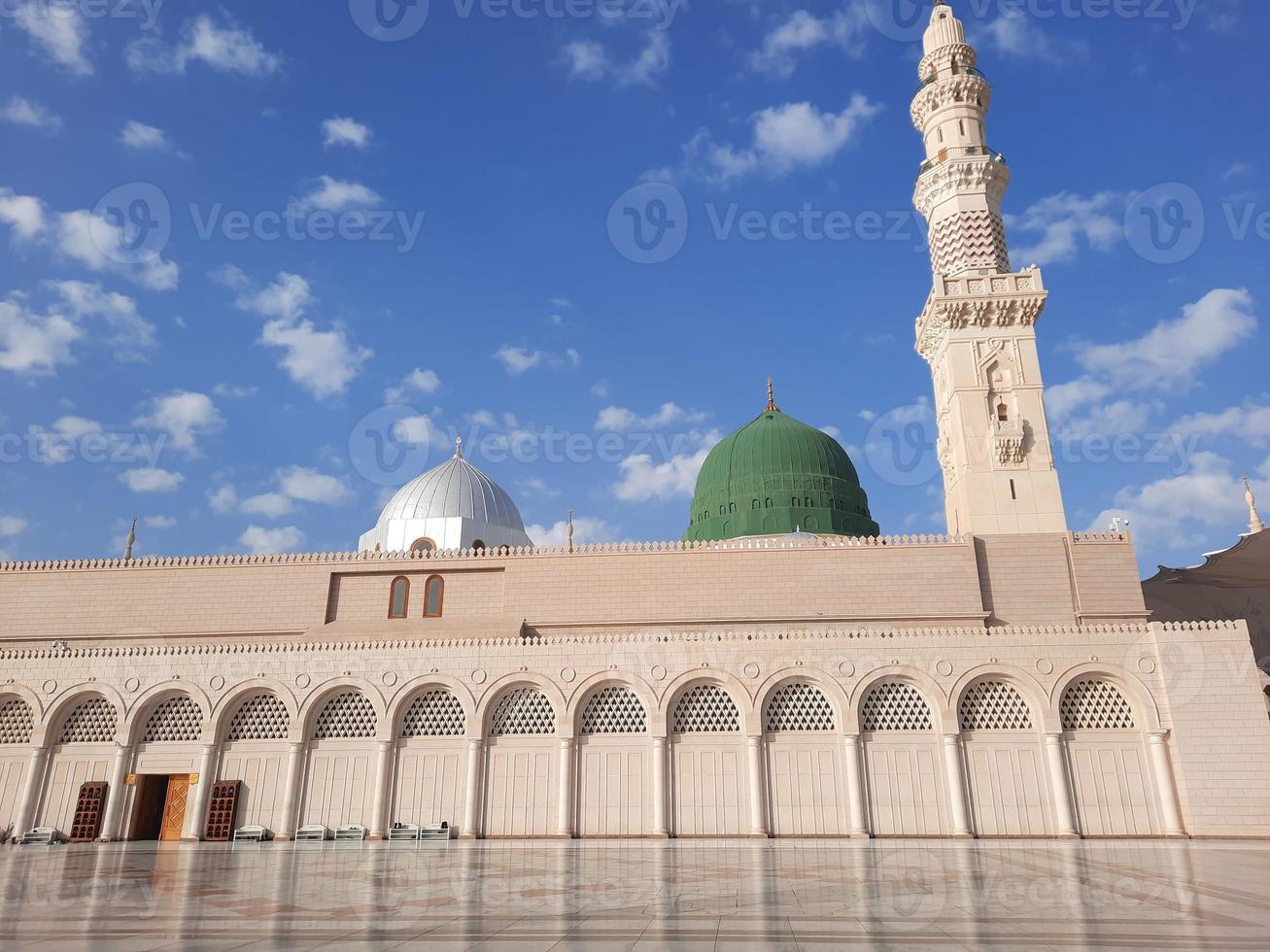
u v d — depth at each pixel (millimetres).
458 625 43812
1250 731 33844
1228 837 32938
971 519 45500
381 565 46281
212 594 46125
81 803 36344
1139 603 42500
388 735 36500
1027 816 34250
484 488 59625
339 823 35812
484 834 35344
